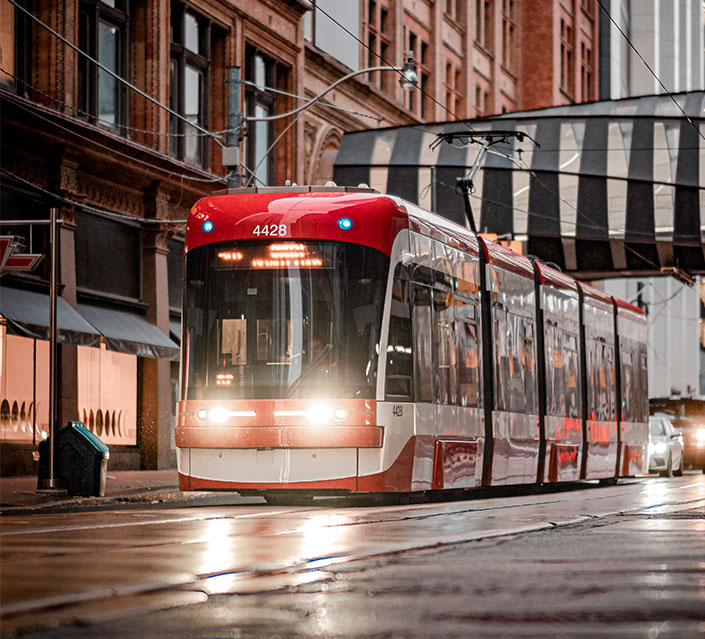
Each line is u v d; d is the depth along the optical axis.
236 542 13.36
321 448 21.45
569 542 13.49
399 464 22.19
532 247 62.41
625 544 13.26
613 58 100.31
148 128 40.78
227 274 22.22
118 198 39.72
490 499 24.72
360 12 58.62
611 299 37.88
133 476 35.66
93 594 8.96
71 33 36.78
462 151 59.91
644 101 61.62
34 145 35.31
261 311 21.95
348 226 22.11
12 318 32.12
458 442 24.78
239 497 28.36
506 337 28.08
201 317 22.25
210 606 8.63
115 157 38.28
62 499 24.78
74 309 36.31
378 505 22.55
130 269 40.66
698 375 125.62
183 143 43.25
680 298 120.38
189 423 21.92
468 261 26.22
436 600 8.99
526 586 9.77
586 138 61.12
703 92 61.25
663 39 116.44
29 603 8.50
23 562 11.25
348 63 57.50
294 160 51.09
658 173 60.59
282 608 8.55
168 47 41.69
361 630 7.71
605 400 36.31
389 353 22.05
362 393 21.58
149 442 41.03
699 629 7.75
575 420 33.06
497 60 77.31
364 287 21.92
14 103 33.88
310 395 21.52
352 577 10.28
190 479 22.02
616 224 60.81
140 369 41.31
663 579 10.21
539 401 30.48
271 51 49.28
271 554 12.01
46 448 25.83
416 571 10.73
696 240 60.41
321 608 8.57
